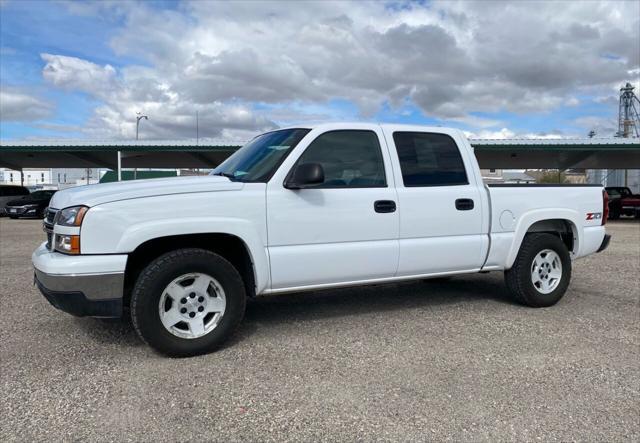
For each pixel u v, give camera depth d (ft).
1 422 9.71
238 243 14.17
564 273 18.37
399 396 10.80
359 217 14.88
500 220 17.25
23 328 15.57
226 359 12.96
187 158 104.47
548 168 117.08
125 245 12.38
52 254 12.72
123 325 15.81
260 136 17.10
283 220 13.94
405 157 15.96
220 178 14.16
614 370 12.23
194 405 10.39
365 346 13.91
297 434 9.29
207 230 13.05
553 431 9.41
